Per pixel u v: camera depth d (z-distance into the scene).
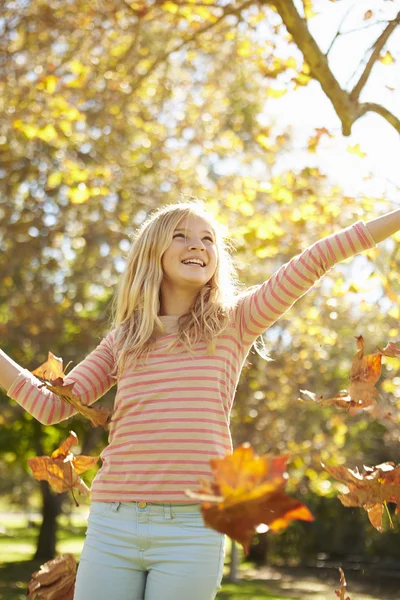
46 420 2.57
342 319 7.90
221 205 6.38
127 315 2.57
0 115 7.28
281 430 10.40
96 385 2.58
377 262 5.47
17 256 9.93
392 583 18.22
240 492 1.39
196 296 2.52
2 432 17.28
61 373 2.64
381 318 7.50
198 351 2.37
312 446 10.39
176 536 2.24
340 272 5.50
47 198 9.59
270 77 5.02
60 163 8.93
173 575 2.23
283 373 9.79
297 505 1.41
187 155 8.67
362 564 19.91
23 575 16.95
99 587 2.32
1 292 11.25
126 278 2.59
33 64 7.12
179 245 2.49
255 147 8.17
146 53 6.62
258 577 19.12
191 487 2.25
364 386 2.39
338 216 5.33
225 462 1.40
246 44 6.10
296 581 18.47
